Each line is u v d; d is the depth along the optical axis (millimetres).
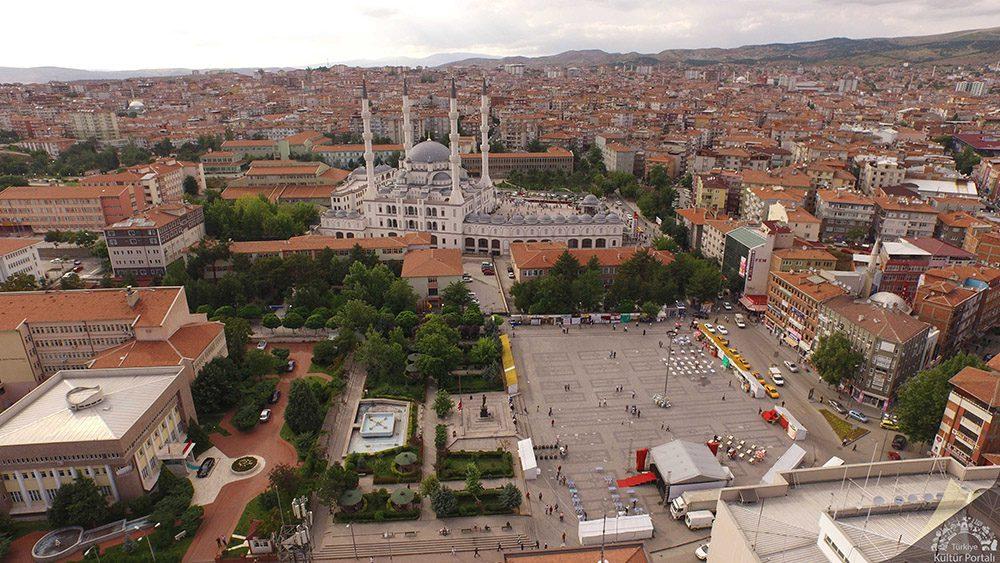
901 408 145125
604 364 182875
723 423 154000
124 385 136625
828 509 78625
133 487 122375
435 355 169500
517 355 188125
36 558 109625
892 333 156625
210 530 118000
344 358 182000
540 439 147125
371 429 147750
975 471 87750
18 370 159875
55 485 120125
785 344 197000
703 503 122312
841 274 198875
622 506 125500
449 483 132250
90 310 161125
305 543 114188
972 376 128375
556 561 90438
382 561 112625
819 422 155375
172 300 163000
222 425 150500
